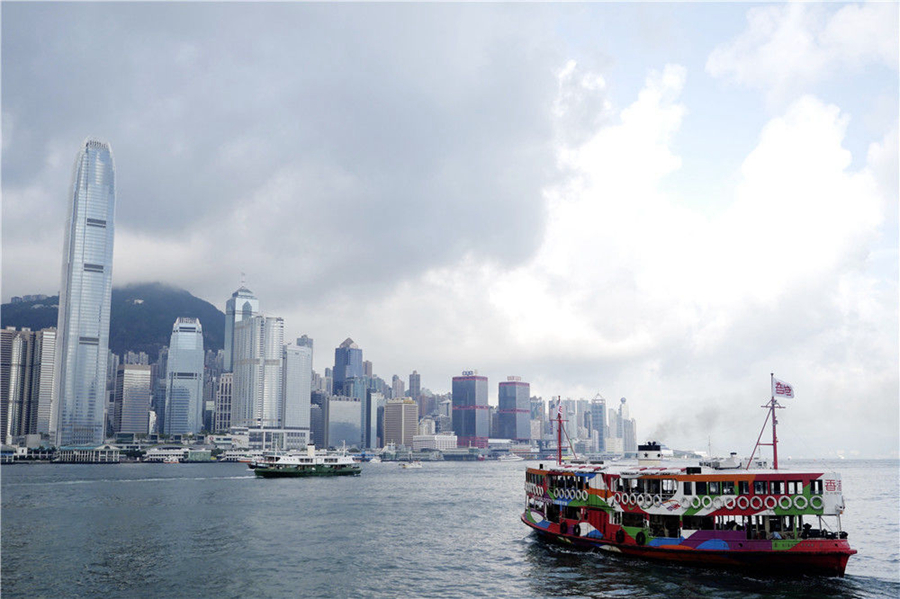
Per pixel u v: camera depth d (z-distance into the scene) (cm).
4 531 14025
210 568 10169
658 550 9175
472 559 10712
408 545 12169
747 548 8675
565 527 10594
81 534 13562
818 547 8506
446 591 8706
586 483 10181
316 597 8488
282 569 10094
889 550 11288
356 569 10062
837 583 8500
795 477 8688
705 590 8169
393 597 8456
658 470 9525
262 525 14988
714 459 10512
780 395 9900
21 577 9581
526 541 12494
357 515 17088
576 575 9056
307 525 15000
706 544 8856
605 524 9925
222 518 16262
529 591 8531
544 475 11269
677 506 8981
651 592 8150
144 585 9106
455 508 19162
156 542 12550
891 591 8219
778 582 8488
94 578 9512
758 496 8719
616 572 9100
